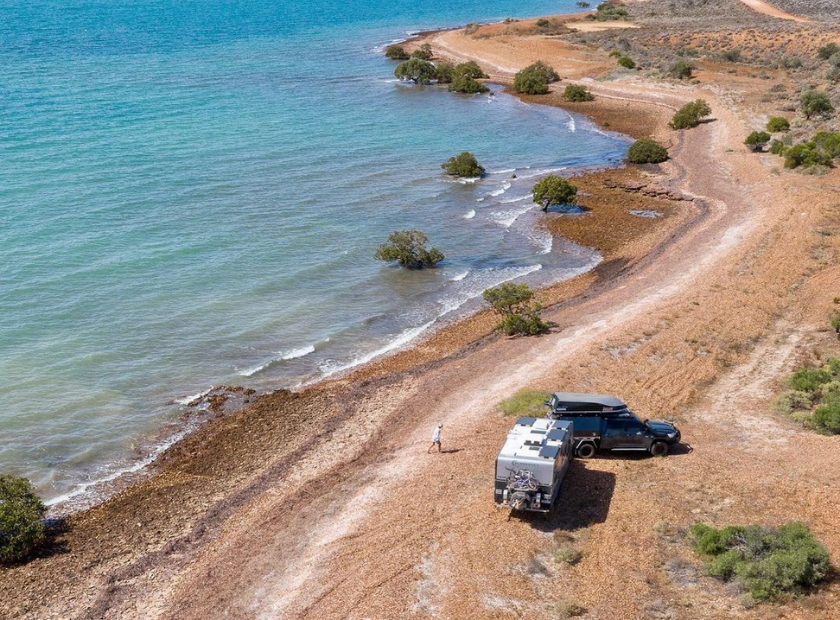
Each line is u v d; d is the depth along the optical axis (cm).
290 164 6862
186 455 2934
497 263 4950
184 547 2403
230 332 3906
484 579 2084
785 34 12850
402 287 4547
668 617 1912
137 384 3409
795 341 3556
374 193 6178
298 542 2362
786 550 2041
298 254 4912
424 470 2669
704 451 2675
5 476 2556
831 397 2936
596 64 11812
